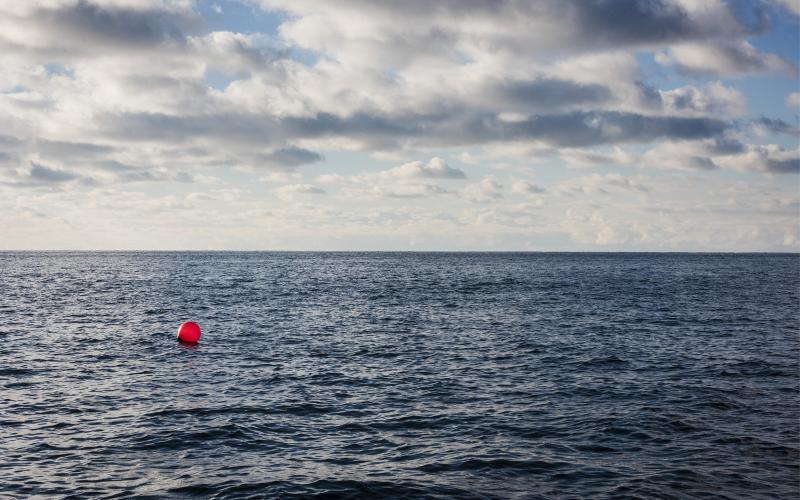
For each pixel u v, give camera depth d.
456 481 14.09
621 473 14.47
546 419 19.06
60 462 15.27
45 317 45.56
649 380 24.45
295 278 104.75
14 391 22.44
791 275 120.44
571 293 70.38
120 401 21.16
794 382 23.94
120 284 85.69
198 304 56.31
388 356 30.14
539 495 13.30
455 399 21.64
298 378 25.03
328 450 16.28
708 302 58.69
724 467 14.81
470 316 47.47
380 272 131.75
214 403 20.95
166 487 13.72
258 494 13.33
